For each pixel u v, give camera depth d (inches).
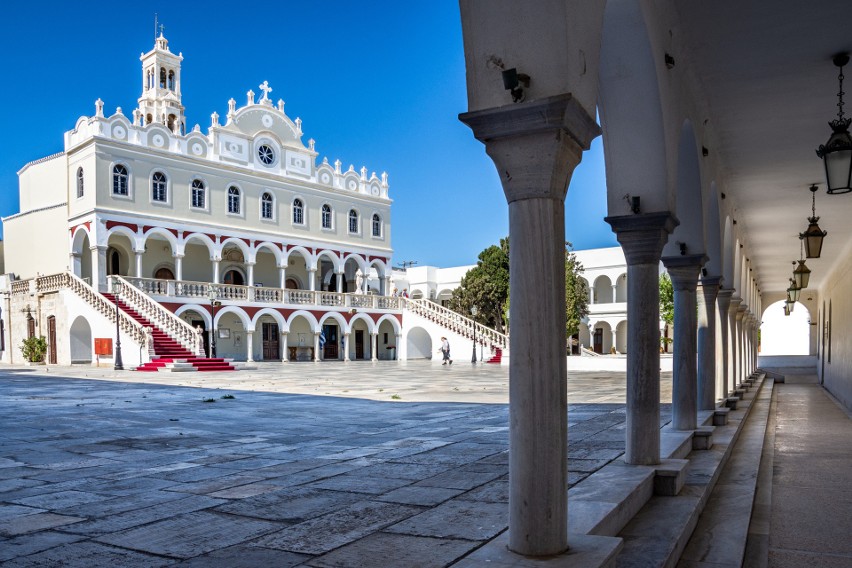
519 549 125.8
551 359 127.3
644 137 213.3
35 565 127.1
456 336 1648.6
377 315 1711.4
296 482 201.6
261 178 1545.3
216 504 174.2
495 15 131.3
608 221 217.8
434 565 123.4
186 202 1402.6
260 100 1573.6
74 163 1315.2
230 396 548.1
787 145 360.5
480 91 133.3
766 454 317.1
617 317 2015.3
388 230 1856.5
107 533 148.3
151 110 1642.5
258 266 1657.2
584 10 133.3
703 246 285.0
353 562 125.7
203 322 1425.9
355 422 370.0
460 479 201.8
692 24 236.8
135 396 573.9
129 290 1232.2
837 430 412.5
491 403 491.8
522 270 129.5
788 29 237.5
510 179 130.6
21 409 456.1
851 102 302.8
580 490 175.3
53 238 1365.7
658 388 211.2
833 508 220.7
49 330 1311.5
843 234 583.8
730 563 156.3
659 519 172.4
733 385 519.2
